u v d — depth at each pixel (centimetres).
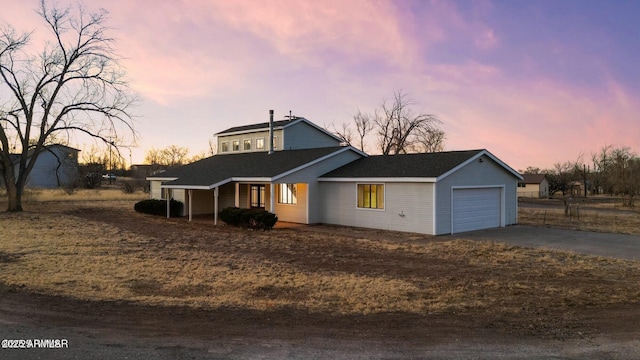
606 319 651
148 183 4922
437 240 1530
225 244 1434
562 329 603
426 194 1683
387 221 1820
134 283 888
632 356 501
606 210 3359
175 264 1092
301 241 1495
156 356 492
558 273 991
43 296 766
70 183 4234
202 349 519
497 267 1065
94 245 1374
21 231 1677
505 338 565
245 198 2444
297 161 2111
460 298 776
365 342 549
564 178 6738
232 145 3030
